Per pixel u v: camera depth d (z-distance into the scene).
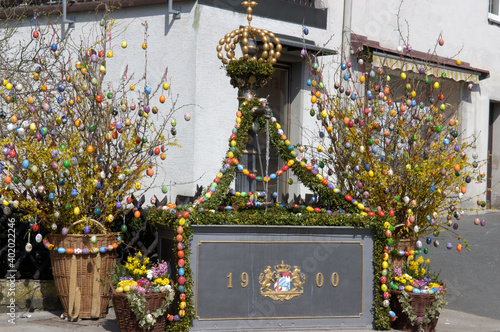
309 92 9.86
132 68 8.95
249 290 5.78
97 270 6.05
